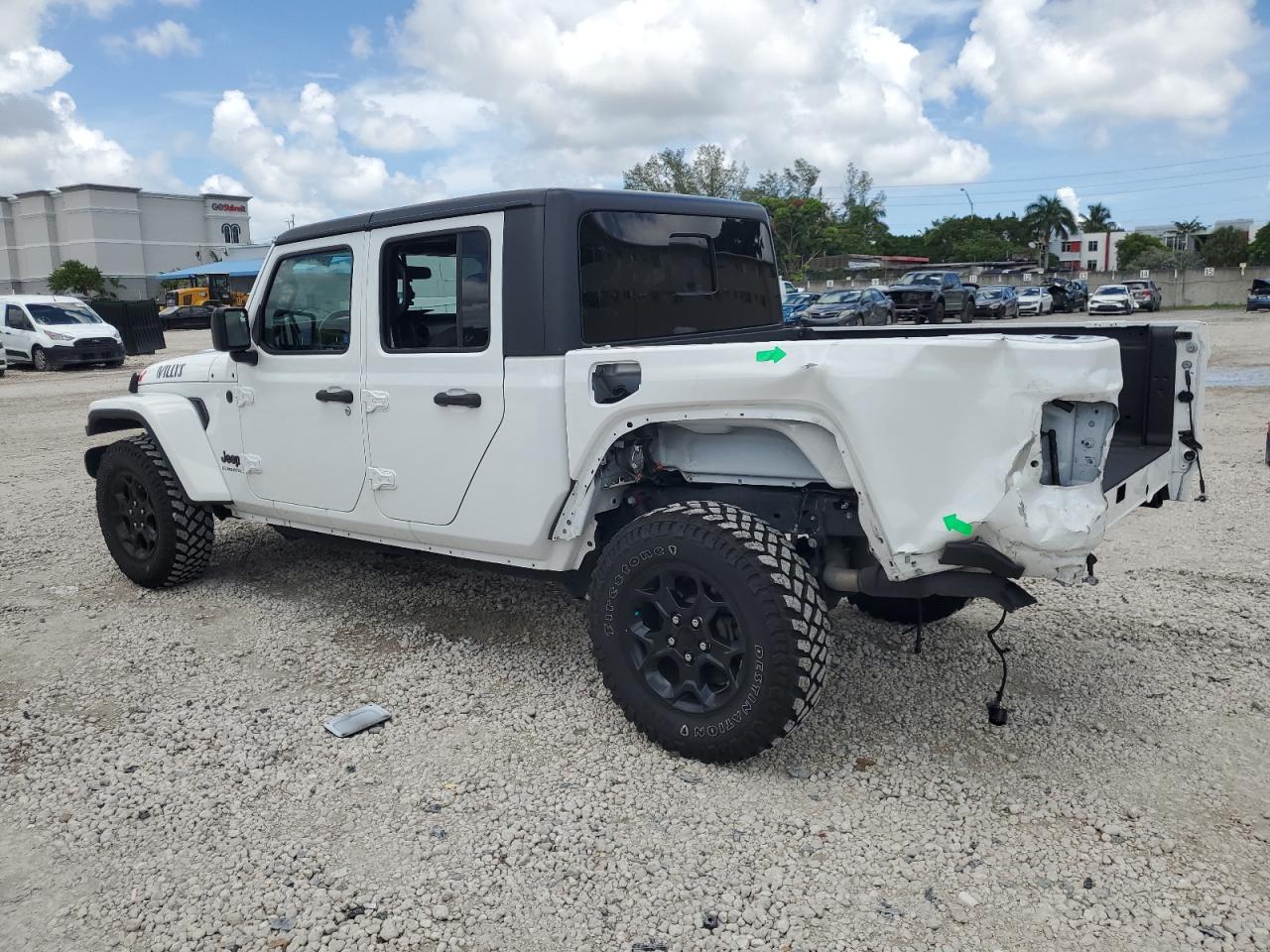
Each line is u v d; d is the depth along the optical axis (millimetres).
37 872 2971
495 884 2824
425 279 4031
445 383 3967
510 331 3748
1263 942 2482
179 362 5488
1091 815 3061
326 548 6348
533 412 3701
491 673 4293
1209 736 3553
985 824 3033
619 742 3617
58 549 6688
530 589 5371
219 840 3088
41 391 18438
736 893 2744
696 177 74938
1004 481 2805
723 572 3168
